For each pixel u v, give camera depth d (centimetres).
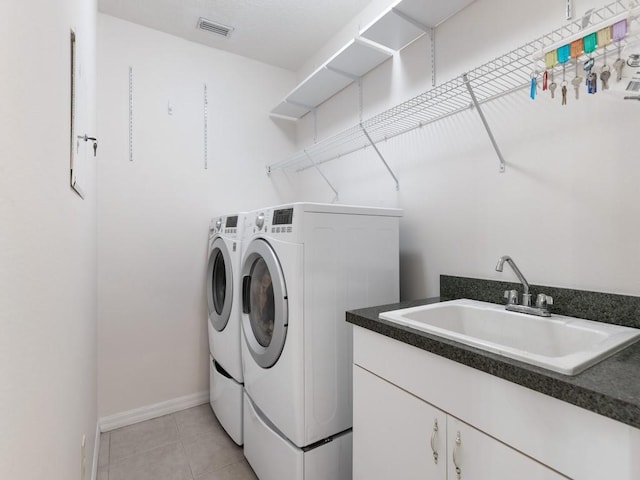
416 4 162
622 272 113
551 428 72
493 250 152
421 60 188
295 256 138
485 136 155
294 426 137
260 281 172
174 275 248
